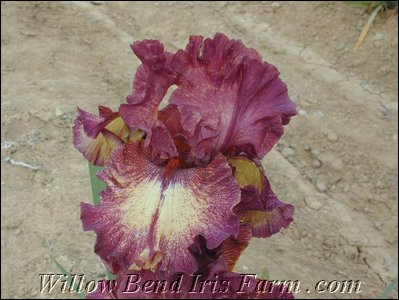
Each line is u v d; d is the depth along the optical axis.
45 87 0.80
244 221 0.26
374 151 0.76
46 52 0.88
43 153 0.70
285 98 0.24
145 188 0.24
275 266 0.59
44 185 0.66
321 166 0.74
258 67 0.24
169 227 0.23
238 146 0.25
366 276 0.61
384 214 0.69
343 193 0.71
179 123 0.24
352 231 0.66
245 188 0.25
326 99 0.84
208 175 0.24
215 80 0.24
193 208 0.23
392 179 0.73
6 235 0.61
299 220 0.66
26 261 0.58
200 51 0.24
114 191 0.24
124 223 0.23
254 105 0.24
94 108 0.77
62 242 0.60
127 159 0.24
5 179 0.67
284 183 0.71
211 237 0.22
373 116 0.81
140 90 0.26
